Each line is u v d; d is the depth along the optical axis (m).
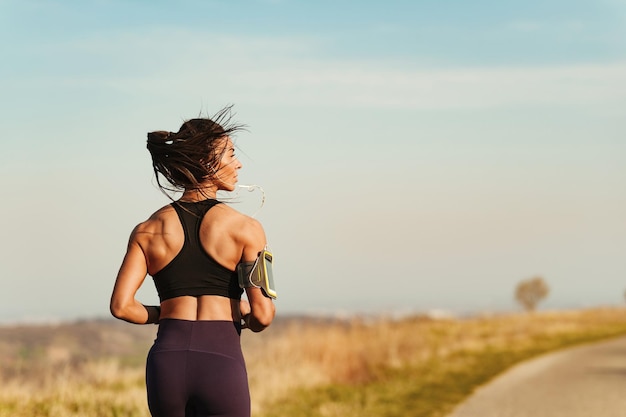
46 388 9.78
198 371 3.23
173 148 3.42
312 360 16.28
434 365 18.78
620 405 11.88
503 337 30.36
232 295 3.39
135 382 11.58
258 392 12.91
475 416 11.20
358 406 12.40
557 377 16.61
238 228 3.38
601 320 46.03
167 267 3.35
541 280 85.56
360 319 20.31
